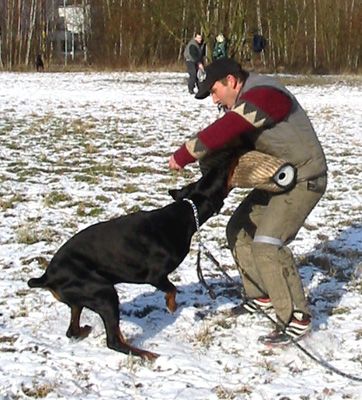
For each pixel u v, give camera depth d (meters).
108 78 28.94
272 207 4.50
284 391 3.98
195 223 4.49
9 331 4.77
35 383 4.05
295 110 4.35
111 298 4.34
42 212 7.98
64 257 4.38
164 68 36.44
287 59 39.19
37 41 43.56
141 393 3.96
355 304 5.38
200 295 5.53
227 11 32.91
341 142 13.32
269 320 4.97
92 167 10.52
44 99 19.80
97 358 4.39
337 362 4.40
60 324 4.92
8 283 5.72
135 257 4.38
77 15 45.41
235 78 4.37
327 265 6.28
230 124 4.17
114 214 7.94
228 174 4.50
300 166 4.40
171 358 4.39
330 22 38.88
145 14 39.91
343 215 8.08
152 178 9.92
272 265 4.49
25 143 12.57
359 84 26.97
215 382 4.11
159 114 17.14
